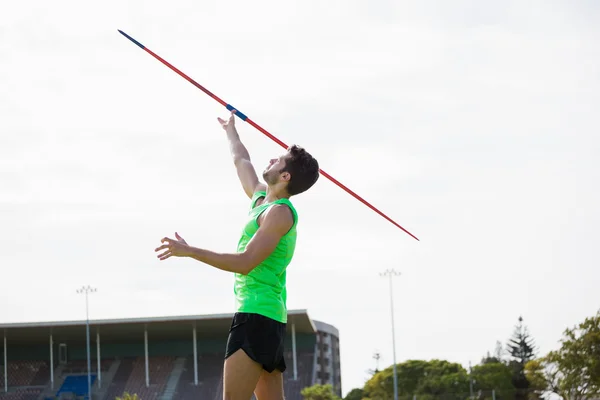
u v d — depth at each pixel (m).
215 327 86.50
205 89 8.97
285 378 86.12
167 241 6.60
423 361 106.50
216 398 85.56
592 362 83.69
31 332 85.88
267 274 7.05
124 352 93.75
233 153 8.54
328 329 115.38
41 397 85.94
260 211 7.12
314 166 7.26
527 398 117.50
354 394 117.50
